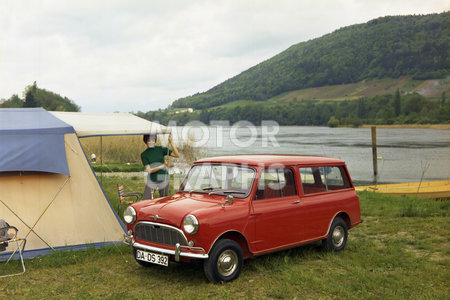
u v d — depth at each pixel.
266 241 5.57
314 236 6.29
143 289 5.11
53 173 7.11
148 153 8.72
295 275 5.49
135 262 6.23
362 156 47.78
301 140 84.31
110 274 5.69
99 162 22.91
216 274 5.07
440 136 104.12
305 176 6.31
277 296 4.85
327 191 6.65
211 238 4.95
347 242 7.42
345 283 5.27
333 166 6.89
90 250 6.67
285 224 5.81
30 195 6.86
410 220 9.54
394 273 5.75
